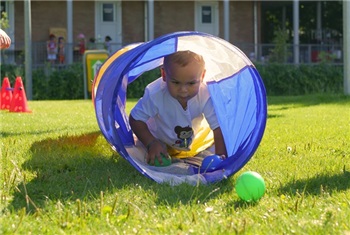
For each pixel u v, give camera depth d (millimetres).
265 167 5723
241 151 5391
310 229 3633
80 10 29062
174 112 6086
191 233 3562
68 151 6613
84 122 10023
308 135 8188
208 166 5383
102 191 4496
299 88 25516
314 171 5496
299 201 4309
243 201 4414
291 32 34750
